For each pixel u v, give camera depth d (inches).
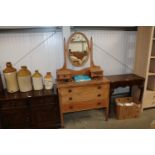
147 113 120.6
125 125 105.7
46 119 100.7
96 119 114.5
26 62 109.1
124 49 126.0
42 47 108.7
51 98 97.3
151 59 121.0
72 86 96.6
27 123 98.8
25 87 100.0
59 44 110.6
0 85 100.0
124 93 134.9
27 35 104.1
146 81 115.7
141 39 114.3
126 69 131.5
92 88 101.3
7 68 97.0
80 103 102.3
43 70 113.7
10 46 103.6
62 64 115.0
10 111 94.7
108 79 109.8
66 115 120.5
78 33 105.4
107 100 107.1
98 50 120.3
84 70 112.0
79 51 108.8
